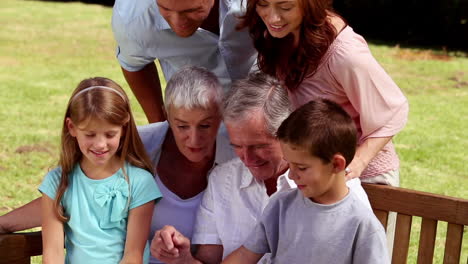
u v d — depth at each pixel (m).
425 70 11.88
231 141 2.36
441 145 7.47
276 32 2.51
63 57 12.15
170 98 2.40
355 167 2.56
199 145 2.43
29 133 7.25
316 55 2.57
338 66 2.56
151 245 2.32
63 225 2.44
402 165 6.70
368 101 2.59
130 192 2.42
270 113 2.29
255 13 2.63
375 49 13.69
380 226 2.06
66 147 2.43
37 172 6.04
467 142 7.65
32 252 2.49
